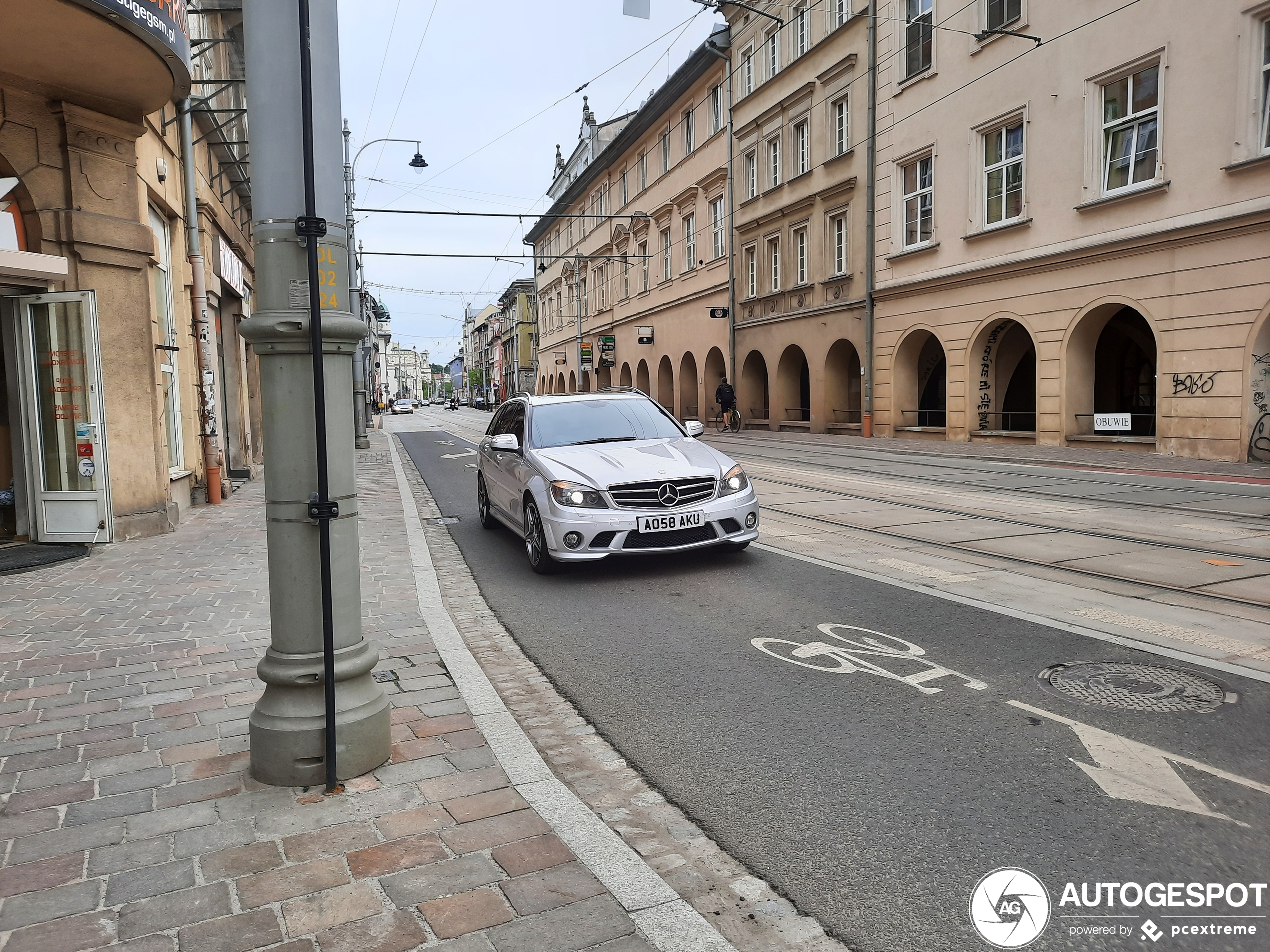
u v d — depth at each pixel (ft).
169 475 36.40
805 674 15.49
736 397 105.19
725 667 16.12
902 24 72.90
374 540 31.32
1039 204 59.77
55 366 30.01
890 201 75.66
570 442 26.91
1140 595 19.77
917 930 8.20
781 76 92.22
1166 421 51.60
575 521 23.34
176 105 39.27
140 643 18.30
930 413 81.05
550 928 8.20
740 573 23.77
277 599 11.38
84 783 11.56
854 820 10.32
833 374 86.94
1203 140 48.57
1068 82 56.95
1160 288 51.60
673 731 13.26
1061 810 10.30
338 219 11.30
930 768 11.55
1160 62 50.85
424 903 8.64
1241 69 46.39
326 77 11.07
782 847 9.78
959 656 15.98
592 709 14.35
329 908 8.57
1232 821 9.89
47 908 8.69
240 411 55.21
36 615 21.01
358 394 91.81
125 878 9.20
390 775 11.59
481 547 30.22
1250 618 17.69
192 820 10.46
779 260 95.30
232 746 12.74
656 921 8.29
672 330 126.11
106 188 31.07
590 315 170.30
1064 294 58.39
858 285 80.94
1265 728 12.30
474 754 12.23
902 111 73.41
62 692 15.28
